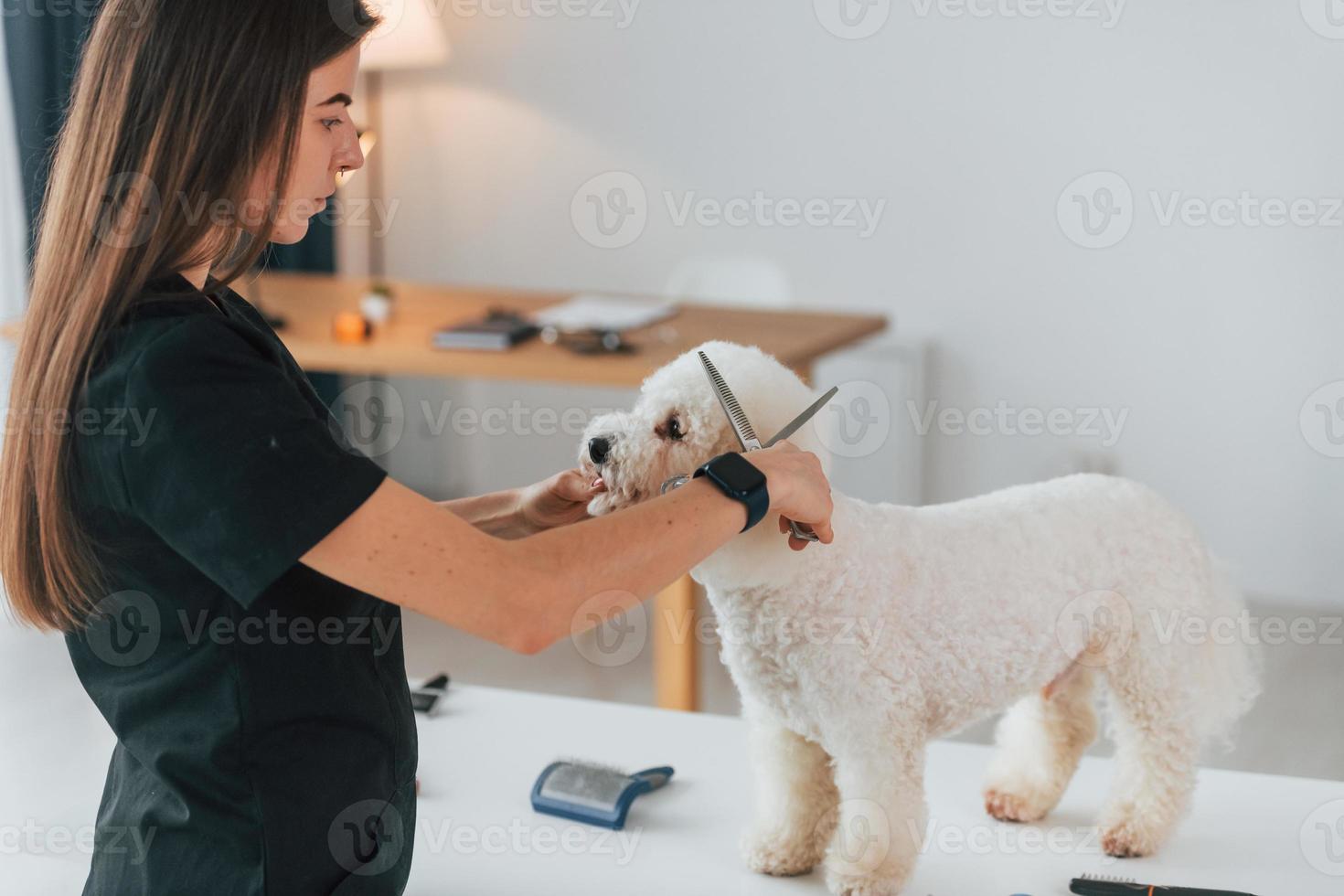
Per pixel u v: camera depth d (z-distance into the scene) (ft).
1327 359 11.78
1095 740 4.54
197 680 2.89
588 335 9.75
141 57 2.69
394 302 11.26
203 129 2.67
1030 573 4.10
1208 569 4.42
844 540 3.86
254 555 2.53
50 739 5.76
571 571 2.75
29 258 10.68
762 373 3.92
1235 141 11.74
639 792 4.33
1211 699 4.29
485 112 14.12
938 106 12.59
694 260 13.76
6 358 9.99
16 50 10.54
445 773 4.58
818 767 4.15
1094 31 11.96
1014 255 12.66
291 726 2.96
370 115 14.34
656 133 13.60
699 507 2.96
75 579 2.84
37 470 2.75
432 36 12.28
